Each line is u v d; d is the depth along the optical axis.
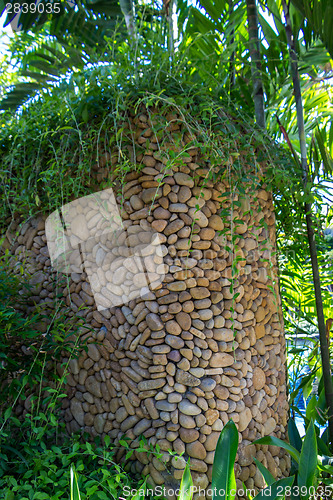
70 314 1.87
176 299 1.67
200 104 1.69
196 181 1.73
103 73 1.79
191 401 1.61
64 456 1.50
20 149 1.97
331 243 2.27
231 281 1.66
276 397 1.88
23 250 2.07
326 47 2.13
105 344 1.76
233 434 1.33
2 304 1.68
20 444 1.67
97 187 1.82
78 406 1.79
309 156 2.25
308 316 2.58
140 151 1.71
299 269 2.45
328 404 1.96
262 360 1.83
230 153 1.70
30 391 1.90
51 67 2.21
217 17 2.51
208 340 1.67
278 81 2.37
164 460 1.58
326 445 1.87
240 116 1.87
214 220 1.74
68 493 1.43
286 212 2.08
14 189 2.08
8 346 1.74
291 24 2.17
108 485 1.51
